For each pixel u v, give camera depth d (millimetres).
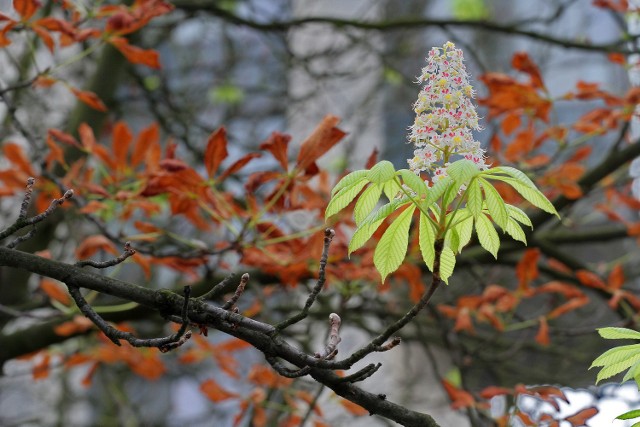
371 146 9711
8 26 3920
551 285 4914
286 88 9094
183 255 4270
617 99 4742
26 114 7312
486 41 9969
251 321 2180
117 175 4488
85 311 2234
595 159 9664
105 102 6289
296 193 4312
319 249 4070
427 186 1936
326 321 6137
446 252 2225
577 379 7082
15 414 9773
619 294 4832
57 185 4332
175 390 11273
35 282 7016
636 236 5902
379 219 2031
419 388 9109
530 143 4914
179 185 3953
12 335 4965
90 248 4242
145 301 2260
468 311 4941
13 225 2297
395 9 10227
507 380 6777
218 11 6703
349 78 8477
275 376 4965
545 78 10641
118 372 8141
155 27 7000
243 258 4145
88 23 6484
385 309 6340
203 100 9117
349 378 2137
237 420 4977
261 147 3859
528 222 2092
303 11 10750
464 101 2096
